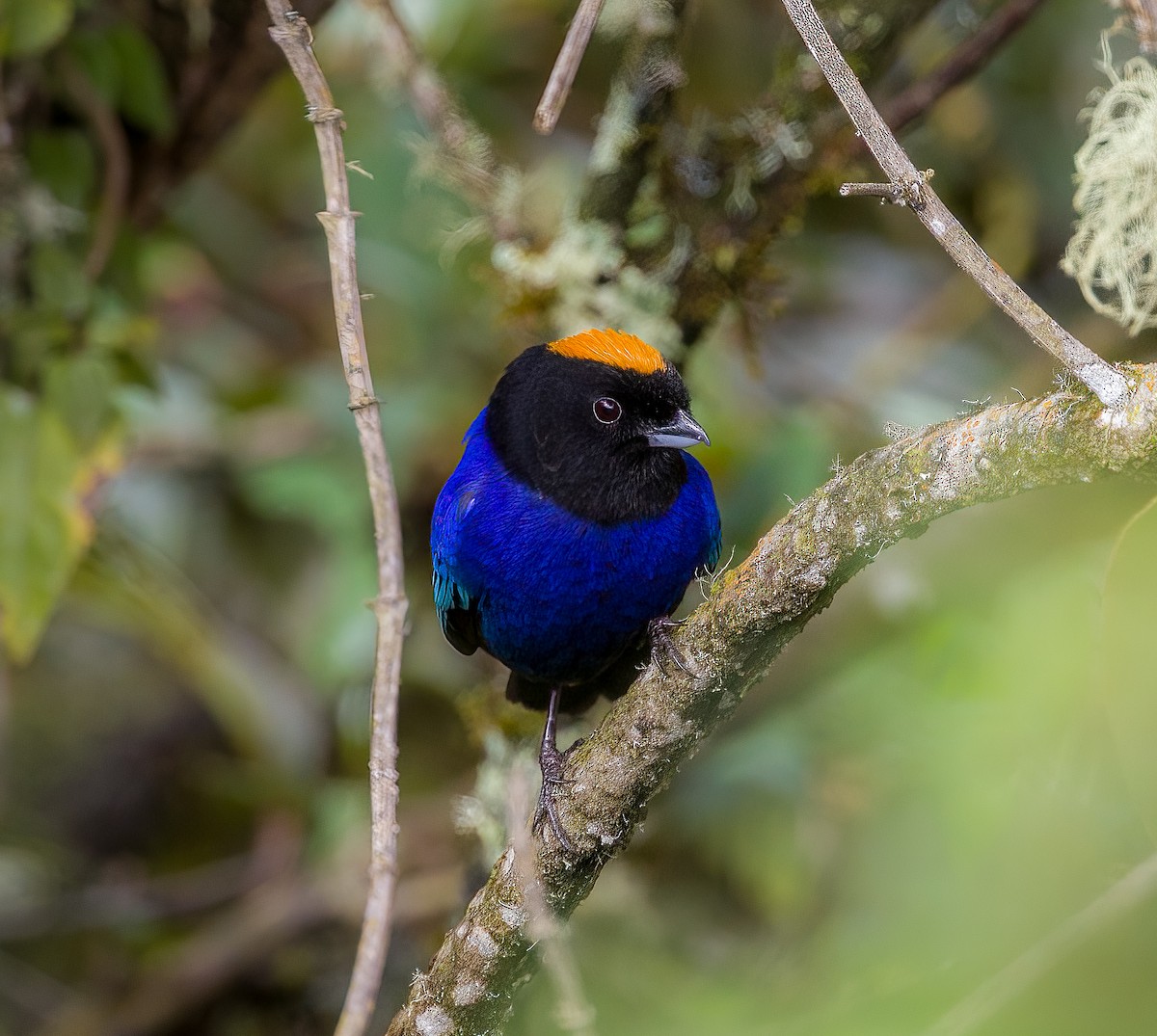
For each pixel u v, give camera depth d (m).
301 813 13.32
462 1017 7.59
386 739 7.06
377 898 6.82
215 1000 12.66
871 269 13.37
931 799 9.47
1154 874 5.99
